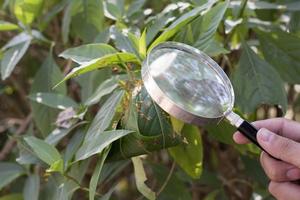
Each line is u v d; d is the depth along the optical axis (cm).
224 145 85
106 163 59
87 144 52
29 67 89
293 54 64
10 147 82
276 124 56
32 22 71
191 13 53
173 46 51
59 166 55
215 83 51
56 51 81
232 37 68
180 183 69
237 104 60
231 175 85
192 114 47
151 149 52
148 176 79
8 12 82
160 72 48
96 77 62
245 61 62
